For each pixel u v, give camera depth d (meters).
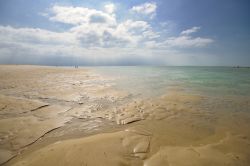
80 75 24.08
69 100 9.13
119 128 5.41
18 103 7.92
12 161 3.53
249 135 4.81
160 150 3.85
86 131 5.18
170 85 15.37
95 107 7.85
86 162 3.29
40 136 4.77
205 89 13.20
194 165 3.23
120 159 3.41
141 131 5.00
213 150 3.85
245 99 9.64
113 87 13.61
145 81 18.47
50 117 6.35
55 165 3.22
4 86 12.31
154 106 8.02
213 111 7.28
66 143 4.06
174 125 5.60
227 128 5.36
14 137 4.65
